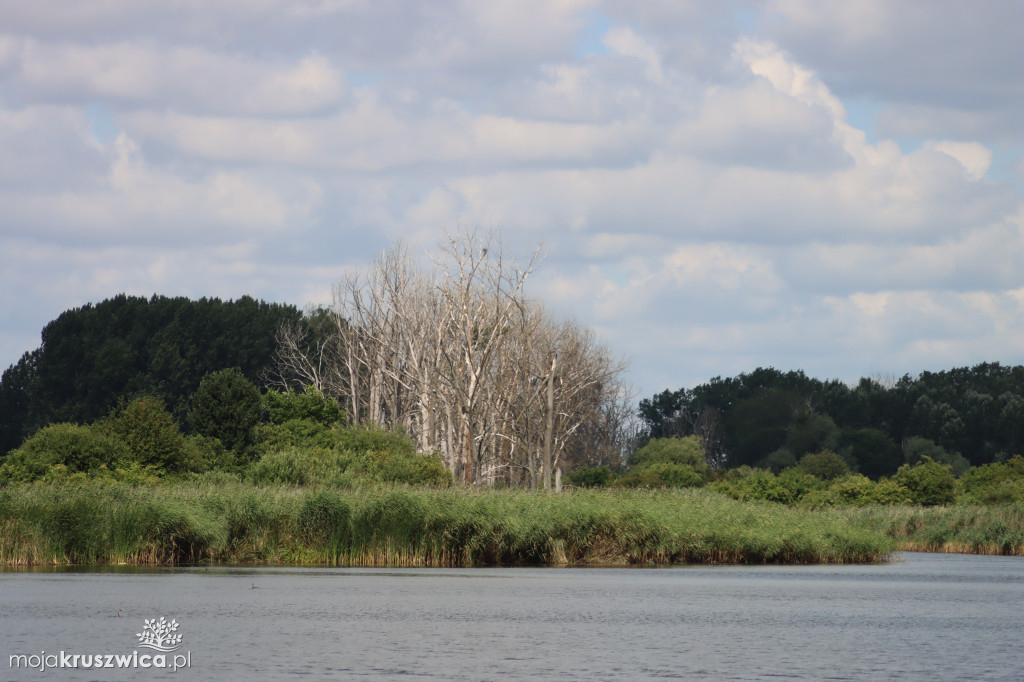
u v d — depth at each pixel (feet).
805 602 181.37
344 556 239.30
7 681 111.04
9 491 222.89
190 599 170.40
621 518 252.42
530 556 248.52
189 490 241.96
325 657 124.06
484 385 438.40
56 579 195.72
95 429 308.40
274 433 345.72
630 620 156.66
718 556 268.62
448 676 114.32
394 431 366.84
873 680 114.83
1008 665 123.85
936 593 197.98
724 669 119.96
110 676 113.50
